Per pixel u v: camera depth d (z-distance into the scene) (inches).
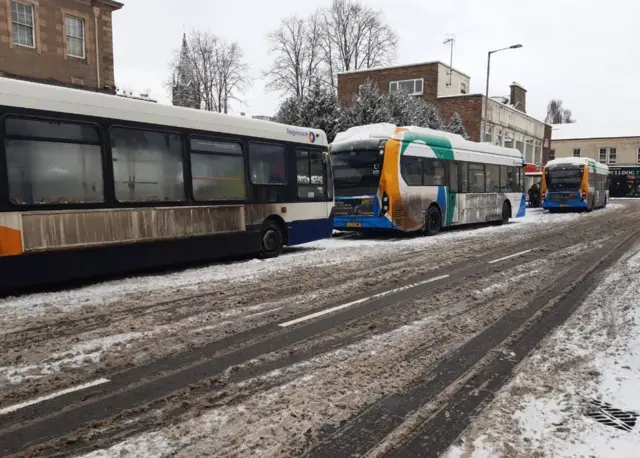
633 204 1578.5
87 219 309.9
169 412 144.6
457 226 806.5
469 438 129.6
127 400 152.7
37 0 825.5
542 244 541.6
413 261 424.8
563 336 214.1
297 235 471.5
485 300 282.2
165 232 355.3
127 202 331.6
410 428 135.1
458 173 712.4
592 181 1213.7
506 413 143.0
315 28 1813.5
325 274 362.3
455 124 1266.0
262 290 307.9
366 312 256.5
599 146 2812.5
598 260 422.9
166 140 357.1
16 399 153.3
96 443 127.1
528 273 365.4
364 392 158.1
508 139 1812.3
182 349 199.2
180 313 252.8
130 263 334.0
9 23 788.6
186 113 371.6
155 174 350.0
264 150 438.0
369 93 976.3
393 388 161.2
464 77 1673.2
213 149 391.5
